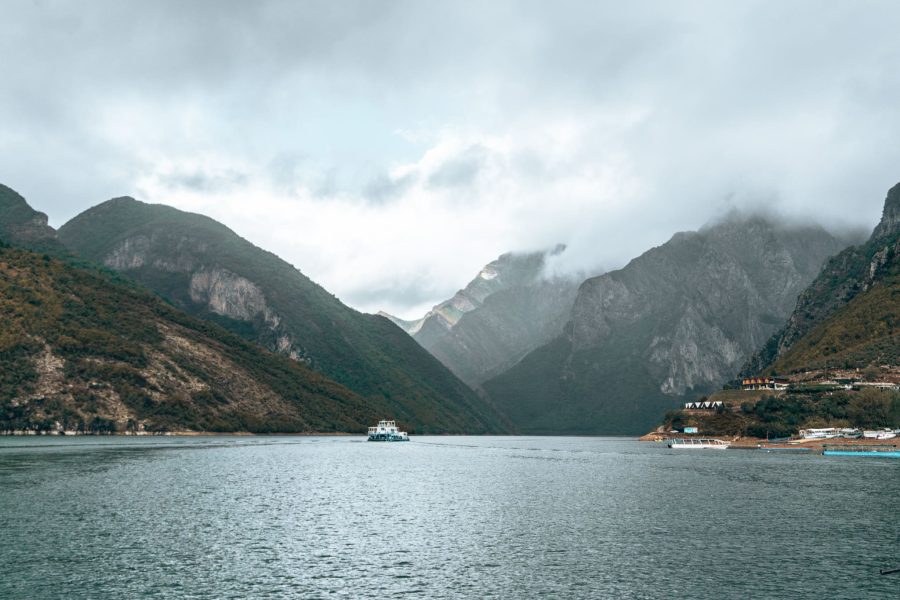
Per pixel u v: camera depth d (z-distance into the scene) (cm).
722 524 9938
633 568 7388
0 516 9531
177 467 16775
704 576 7056
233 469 16988
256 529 9281
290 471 17250
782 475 16975
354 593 6462
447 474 17812
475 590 6581
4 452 19112
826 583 6800
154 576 6844
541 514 10875
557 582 6850
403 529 9538
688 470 18800
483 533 9281
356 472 17800
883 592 6500
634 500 12462
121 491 12181
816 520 10225
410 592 6512
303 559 7688
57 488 12275
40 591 6272
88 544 8031
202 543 8306
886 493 13288
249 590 6488
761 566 7456
